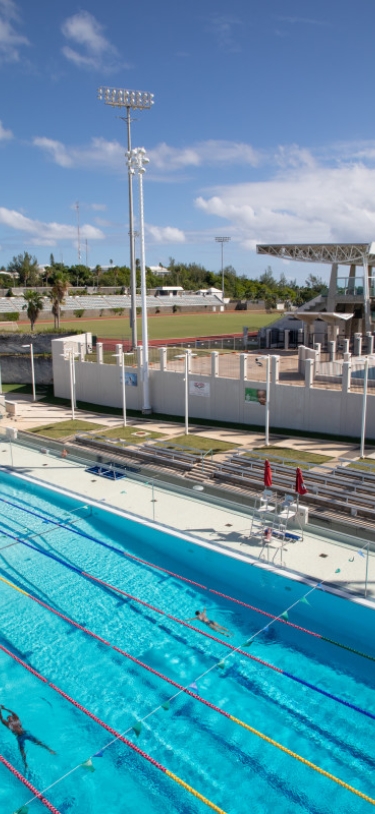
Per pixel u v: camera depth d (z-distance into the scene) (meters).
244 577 15.77
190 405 33.72
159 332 68.19
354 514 18.59
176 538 17.56
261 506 18.69
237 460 23.98
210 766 10.00
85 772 9.97
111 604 15.00
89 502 20.77
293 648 13.06
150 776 9.87
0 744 10.63
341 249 45.12
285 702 11.41
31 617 14.50
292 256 47.75
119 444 27.97
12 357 47.75
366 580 14.05
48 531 19.45
